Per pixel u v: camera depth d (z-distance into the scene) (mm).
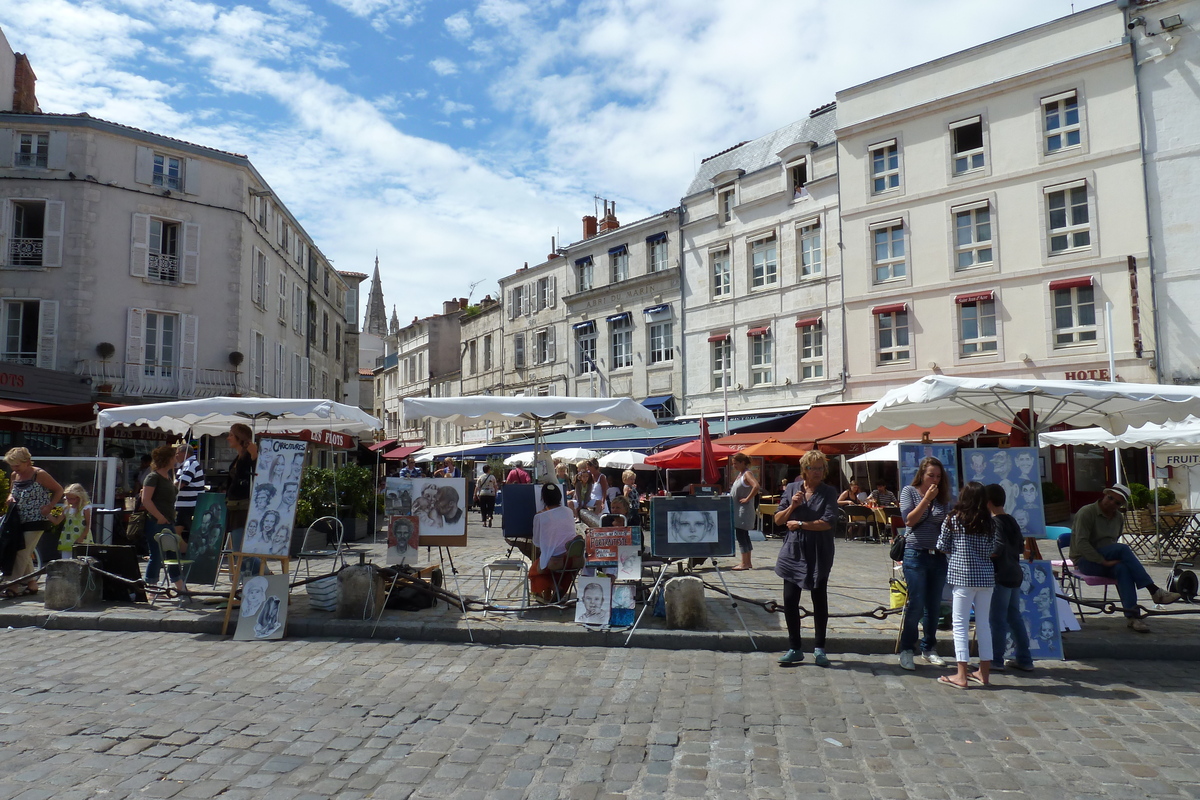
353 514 16359
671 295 29188
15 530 8945
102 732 4781
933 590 6582
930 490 6480
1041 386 7332
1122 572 7625
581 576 7617
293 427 13320
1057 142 20500
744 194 26828
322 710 5258
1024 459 7277
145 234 24156
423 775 4176
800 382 24734
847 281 23547
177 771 4191
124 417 10688
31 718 5027
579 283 33438
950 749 4578
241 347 25734
